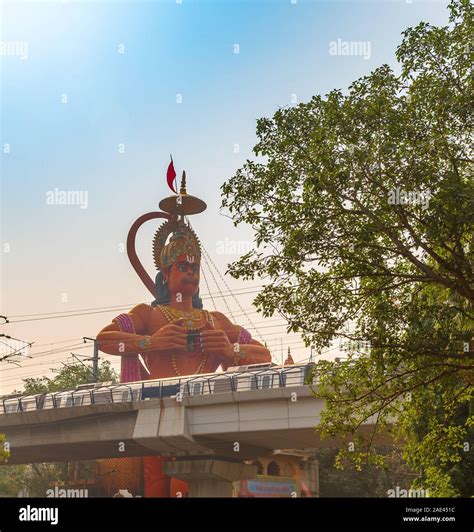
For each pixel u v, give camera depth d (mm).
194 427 54906
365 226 19703
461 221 18953
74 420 61062
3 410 66812
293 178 20594
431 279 20859
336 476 89000
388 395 22203
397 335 21031
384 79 20469
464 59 20172
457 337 20797
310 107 20797
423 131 19938
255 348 84875
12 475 104125
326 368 22906
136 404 57062
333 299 20812
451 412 24516
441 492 25797
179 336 80500
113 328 81312
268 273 20656
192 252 86062
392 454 80188
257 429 51531
